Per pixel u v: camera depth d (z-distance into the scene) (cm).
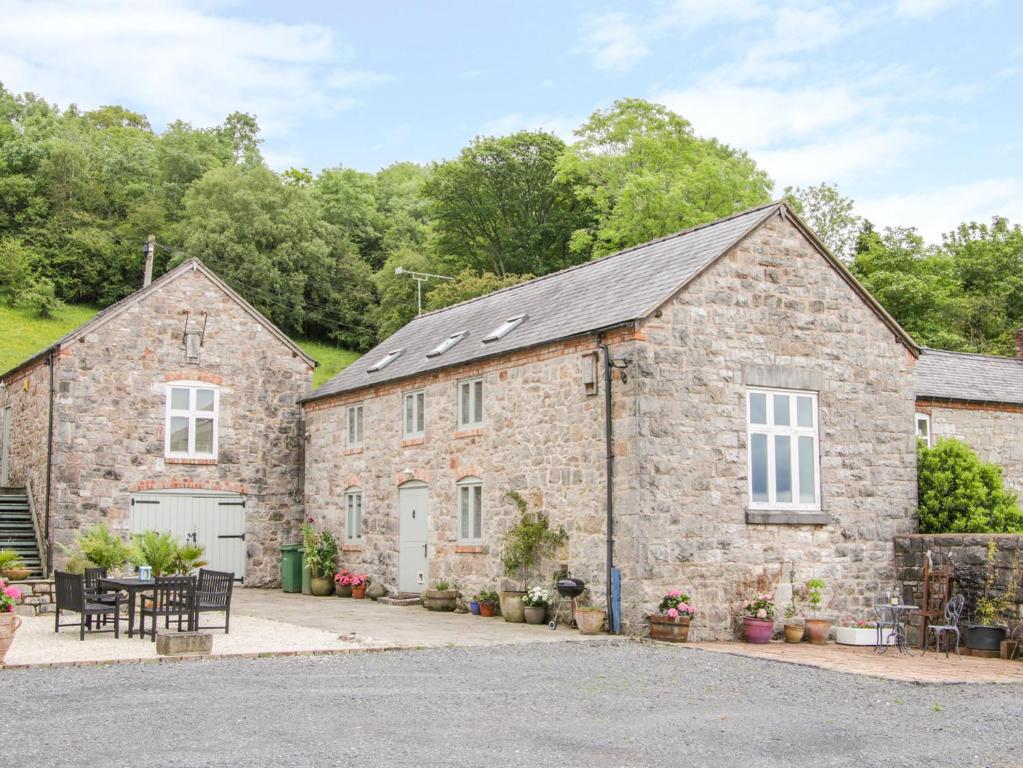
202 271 2500
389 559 2175
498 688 1078
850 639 1602
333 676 1132
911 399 1817
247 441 2525
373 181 7638
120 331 2386
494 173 5175
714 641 1548
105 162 6975
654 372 1570
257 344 2558
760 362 1670
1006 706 1063
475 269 5153
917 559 1680
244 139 8381
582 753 806
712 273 1642
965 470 1805
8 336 5259
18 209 6278
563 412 1702
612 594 1551
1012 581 1479
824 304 1748
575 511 1656
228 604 1501
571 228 5072
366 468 2292
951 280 4475
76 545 2262
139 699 977
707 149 4531
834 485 1712
